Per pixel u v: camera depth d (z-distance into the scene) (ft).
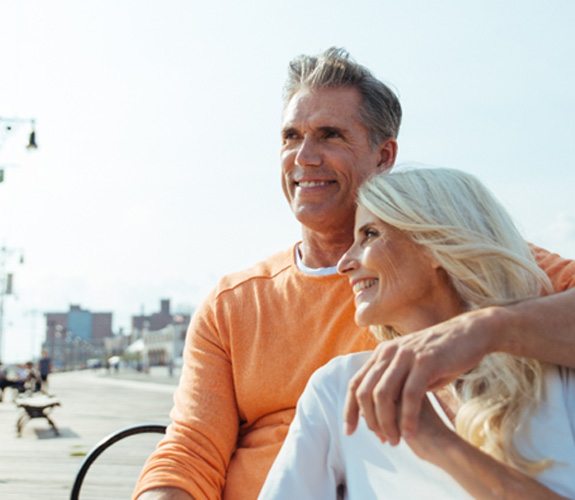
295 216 7.39
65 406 63.52
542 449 4.22
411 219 4.65
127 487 14.51
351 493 4.69
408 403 3.62
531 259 4.91
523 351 4.14
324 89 7.43
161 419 48.55
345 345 6.93
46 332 519.19
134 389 106.83
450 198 4.70
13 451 31.78
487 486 3.94
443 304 4.78
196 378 7.20
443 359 3.72
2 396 88.33
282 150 7.73
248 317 7.22
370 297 4.88
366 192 4.89
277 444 6.90
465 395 4.46
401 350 3.76
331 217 7.25
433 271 4.75
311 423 4.90
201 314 7.48
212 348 7.30
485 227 4.73
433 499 4.41
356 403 3.82
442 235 4.61
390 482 4.55
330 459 4.85
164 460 6.70
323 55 7.59
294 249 7.54
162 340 372.58
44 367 102.73
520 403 4.28
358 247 4.97
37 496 21.66
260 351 7.11
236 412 7.25
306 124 7.41
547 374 4.37
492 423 4.26
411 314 4.82
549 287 4.83
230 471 7.06
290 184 7.61
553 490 4.08
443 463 4.02
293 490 4.79
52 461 28.81
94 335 602.03
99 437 37.96
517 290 4.59
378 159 7.69
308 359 6.97
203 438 6.87
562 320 4.16
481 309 4.13
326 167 7.33
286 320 7.10
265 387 7.07
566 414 4.33
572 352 4.20
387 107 7.62
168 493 6.47
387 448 4.55
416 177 4.80
